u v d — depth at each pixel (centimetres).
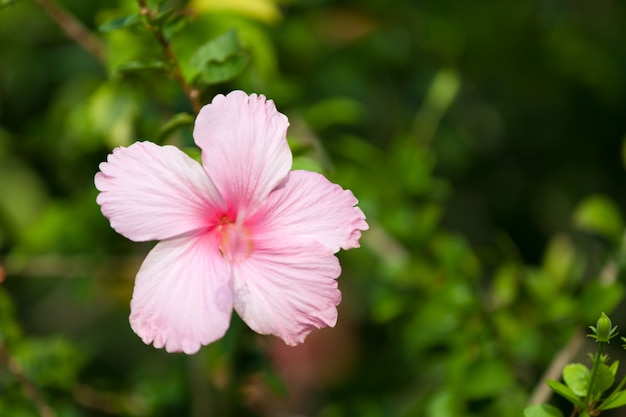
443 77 120
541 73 132
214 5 103
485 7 128
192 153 89
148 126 106
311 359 136
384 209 112
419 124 121
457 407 103
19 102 127
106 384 111
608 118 134
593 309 103
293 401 135
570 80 132
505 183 136
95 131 107
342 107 113
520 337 106
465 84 133
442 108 120
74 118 111
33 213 126
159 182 85
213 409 104
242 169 86
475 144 134
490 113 134
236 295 85
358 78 124
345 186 110
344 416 111
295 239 86
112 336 132
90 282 115
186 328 84
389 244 112
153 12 91
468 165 133
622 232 108
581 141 135
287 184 86
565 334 105
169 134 91
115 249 115
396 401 115
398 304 111
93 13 111
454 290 107
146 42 101
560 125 135
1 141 121
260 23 111
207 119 86
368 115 127
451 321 107
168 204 85
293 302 85
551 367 103
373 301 113
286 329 85
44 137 118
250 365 100
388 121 129
